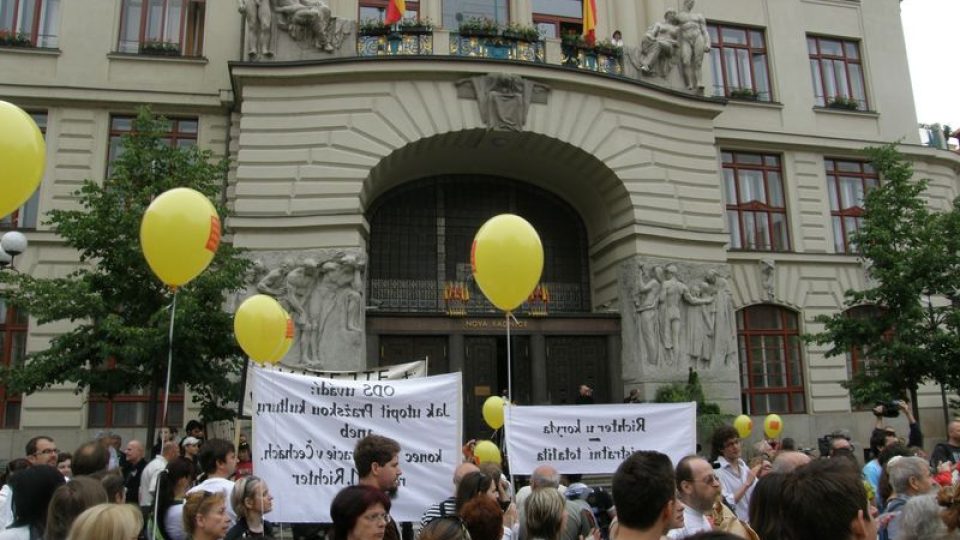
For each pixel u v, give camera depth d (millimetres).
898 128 27875
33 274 19891
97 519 3709
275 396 7562
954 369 17938
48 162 20797
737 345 23766
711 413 19328
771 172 26172
